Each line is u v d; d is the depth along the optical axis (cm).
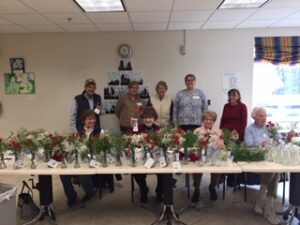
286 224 289
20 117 509
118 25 444
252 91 495
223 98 496
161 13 378
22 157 281
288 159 274
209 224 294
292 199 286
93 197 369
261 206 315
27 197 313
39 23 422
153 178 444
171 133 275
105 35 491
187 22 431
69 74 499
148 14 381
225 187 389
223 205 338
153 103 449
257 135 340
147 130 327
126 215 318
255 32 485
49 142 279
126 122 426
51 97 504
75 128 407
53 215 305
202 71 494
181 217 309
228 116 421
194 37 489
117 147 276
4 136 509
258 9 367
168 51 492
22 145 272
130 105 430
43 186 297
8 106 507
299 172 269
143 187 347
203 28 477
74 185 408
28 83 502
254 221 300
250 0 333
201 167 268
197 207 332
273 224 291
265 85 511
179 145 270
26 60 497
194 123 438
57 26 444
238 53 489
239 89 495
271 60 488
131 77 495
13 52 496
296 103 514
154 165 274
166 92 487
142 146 274
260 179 342
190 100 436
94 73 497
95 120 368
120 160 279
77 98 412
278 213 304
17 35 492
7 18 391
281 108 511
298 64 490
